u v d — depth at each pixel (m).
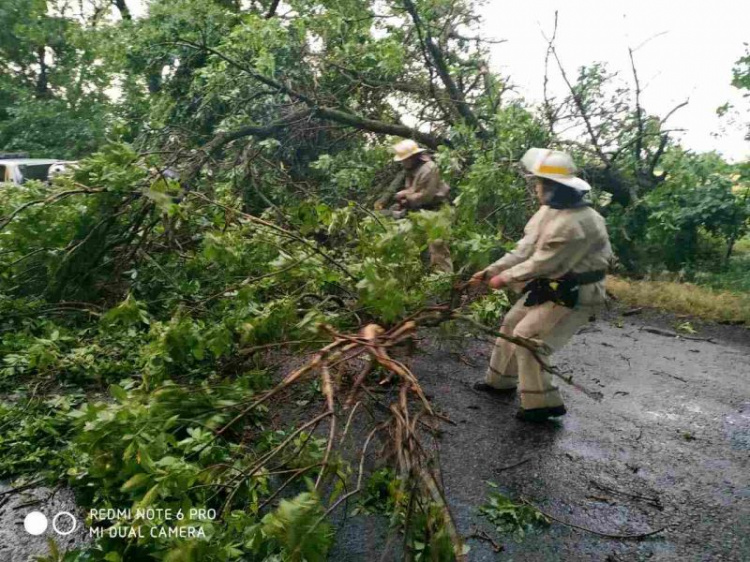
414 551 2.55
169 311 4.77
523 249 3.97
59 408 3.76
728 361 5.64
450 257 5.85
